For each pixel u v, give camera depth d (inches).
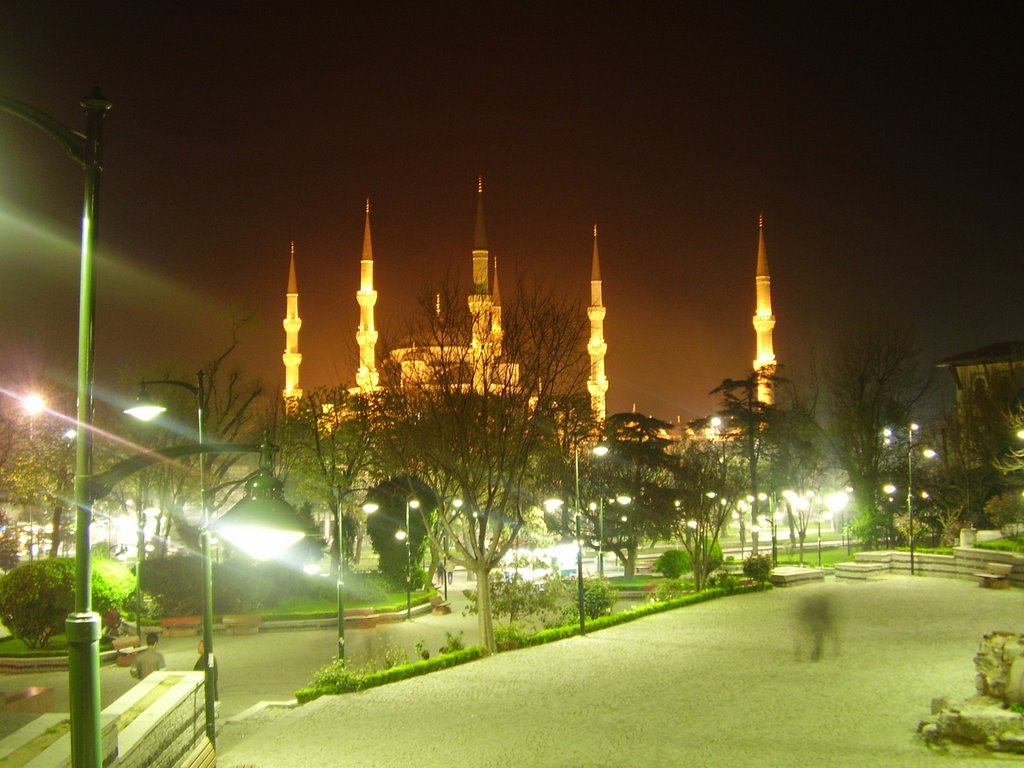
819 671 1034.1
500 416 1352.1
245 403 2298.2
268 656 1540.4
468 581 2711.6
